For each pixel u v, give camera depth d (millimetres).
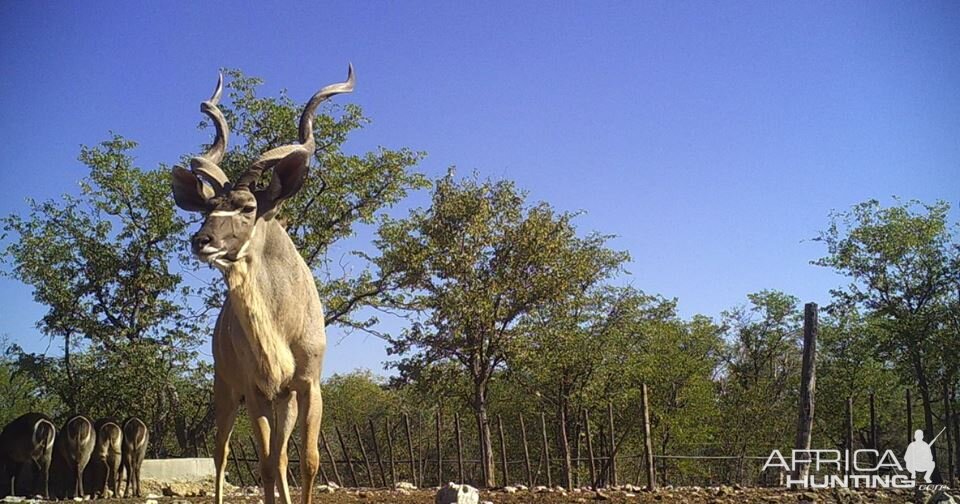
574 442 33656
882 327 31797
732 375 44656
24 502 12828
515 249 26672
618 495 11734
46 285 23297
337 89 7613
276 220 7199
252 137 23859
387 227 25891
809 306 14086
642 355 33969
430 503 11445
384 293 25812
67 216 23922
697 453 38219
